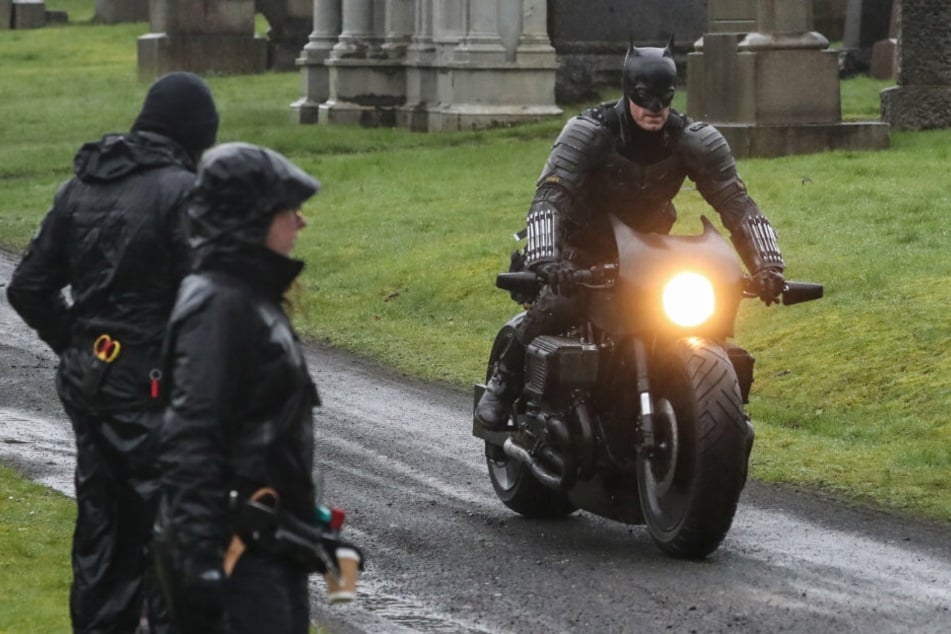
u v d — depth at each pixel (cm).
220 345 1535
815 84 7756
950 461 3522
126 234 2016
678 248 2778
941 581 2680
